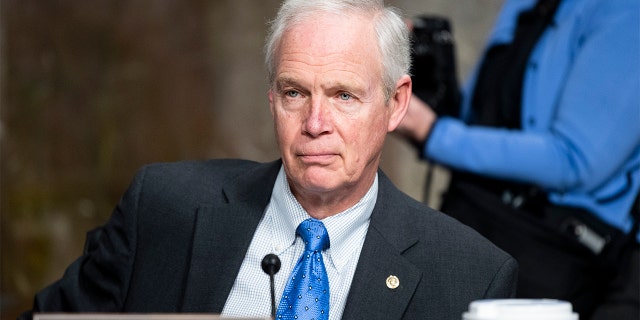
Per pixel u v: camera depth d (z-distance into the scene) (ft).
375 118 23.16
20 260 69.26
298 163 22.95
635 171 33.32
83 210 73.51
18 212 70.64
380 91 23.17
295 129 22.88
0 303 67.00
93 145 75.72
